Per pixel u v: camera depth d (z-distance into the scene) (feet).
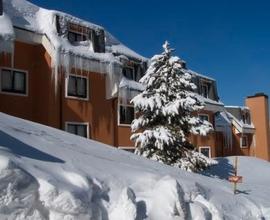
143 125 71.61
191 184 32.42
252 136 146.30
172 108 68.69
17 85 66.39
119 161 36.60
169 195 25.95
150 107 69.67
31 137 32.53
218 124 129.08
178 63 71.92
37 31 68.64
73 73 71.15
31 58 68.85
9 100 64.95
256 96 149.18
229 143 132.77
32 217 18.98
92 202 22.08
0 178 18.45
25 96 67.15
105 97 76.43
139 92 81.82
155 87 72.28
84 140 45.44
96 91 74.95
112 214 22.56
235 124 138.92
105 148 44.27
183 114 70.59
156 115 70.23
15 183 18.88
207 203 30.17
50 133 40.93
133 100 71.56
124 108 80.33
